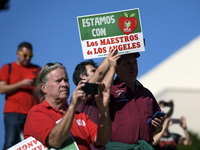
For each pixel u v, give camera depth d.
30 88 9.03
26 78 9.31
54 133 4.40
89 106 5.79
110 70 5.40
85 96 4.45
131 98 5.81
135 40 5.74
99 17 5.72
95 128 4.97
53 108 4.81
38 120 4.66
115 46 5.70
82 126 4.94
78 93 4.40
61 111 4.89
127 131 5.57
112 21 5.73
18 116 8.86
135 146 5.52
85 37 5.67
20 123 8.89
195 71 44.09
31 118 4.73
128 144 5.52
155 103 6.21
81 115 5.05
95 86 4.45
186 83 42.91
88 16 5.70
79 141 4.77
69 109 4.39
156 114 5.66
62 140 4.42
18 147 4.58
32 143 4.59
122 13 5.75
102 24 5.72
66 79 4.93
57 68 4.91
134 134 5.57
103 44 5.68
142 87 6.07
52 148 4.56
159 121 5.68
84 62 6.95
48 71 4.89
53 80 4.85
